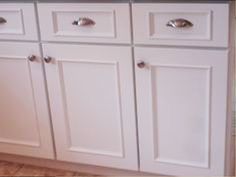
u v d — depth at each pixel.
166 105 1.71
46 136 1.98
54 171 2.07
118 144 1.86
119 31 1.65
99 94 1.80
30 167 2.12
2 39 1.85
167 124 1.74
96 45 1.71
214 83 1.60
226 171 1.75
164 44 1.61
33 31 1.78
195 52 1.58
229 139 1.71
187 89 1.65
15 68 1.89
